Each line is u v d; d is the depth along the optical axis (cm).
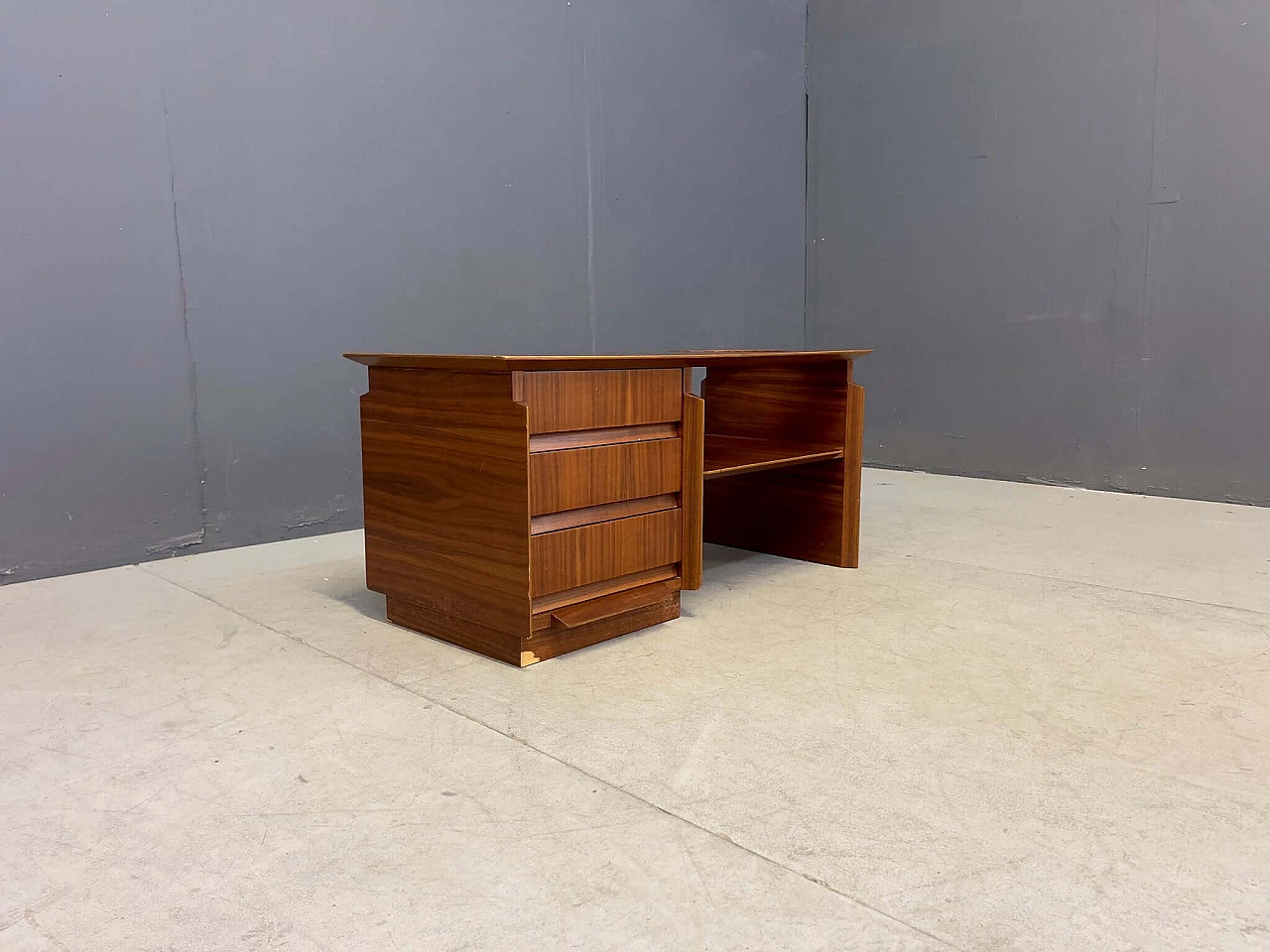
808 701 189
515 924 118
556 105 434
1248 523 370
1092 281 451
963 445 509
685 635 232
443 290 397
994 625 238
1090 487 461
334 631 240
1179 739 170
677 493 238
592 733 174
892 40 520
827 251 564
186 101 321
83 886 127
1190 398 425
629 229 473
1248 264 403
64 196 298
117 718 184
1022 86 467
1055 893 123
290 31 344
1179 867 129
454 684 200
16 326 291
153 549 325
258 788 154
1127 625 237
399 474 234
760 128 541
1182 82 414
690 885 126
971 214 494
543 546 206
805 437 306
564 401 207
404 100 378
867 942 113
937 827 140
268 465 352
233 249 336
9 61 285
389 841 137
